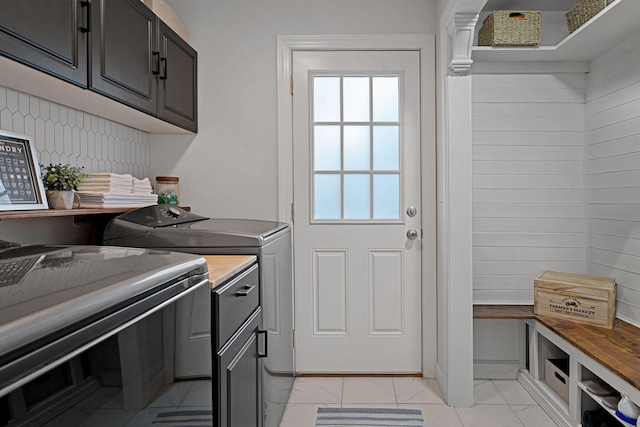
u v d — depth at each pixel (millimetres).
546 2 2404
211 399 1161
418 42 2547
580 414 1887
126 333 739
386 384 2512
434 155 2551
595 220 2389
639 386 1436
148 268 873
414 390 2430
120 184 1800
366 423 2072
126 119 2098
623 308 2152
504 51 2305
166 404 889
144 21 1881
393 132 2627
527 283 2518
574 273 2492
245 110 2596
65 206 1511
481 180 2518
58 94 1549
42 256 962
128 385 743
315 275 2641
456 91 2186
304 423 2076
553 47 2264
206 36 2584
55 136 1731
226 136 2600
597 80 2355
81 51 1417
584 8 2027
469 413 2160
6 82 1375
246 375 1502
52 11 1271
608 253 2270
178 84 2291
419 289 2617
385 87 2617
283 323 2150
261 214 2609
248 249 1689
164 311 882
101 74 1535
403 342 2619
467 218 2199
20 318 528
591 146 2416
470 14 2062
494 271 2527
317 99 2629
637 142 2027
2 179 1318
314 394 2389
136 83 1807
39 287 677
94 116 2000
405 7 2553
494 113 2506
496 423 2062
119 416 717
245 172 2607
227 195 2609
